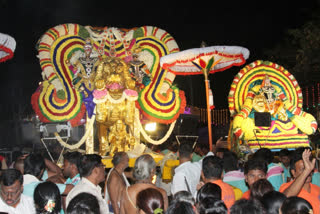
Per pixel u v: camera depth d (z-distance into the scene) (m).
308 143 11.36
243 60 9.65
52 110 10.01
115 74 10.14
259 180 3.93
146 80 10.77
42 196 3.77
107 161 9.15
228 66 10.26
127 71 10.34
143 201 3.46
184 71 10.66
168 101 11.00
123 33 10.80
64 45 10.28
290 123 11.38
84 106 10.30
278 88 11.49
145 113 10.76
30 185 4.64
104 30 10.64
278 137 11.30
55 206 3.83
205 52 8.70
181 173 5.24
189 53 8.73
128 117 10.26
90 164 4.63
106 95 9.95
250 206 2.94
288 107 11.31
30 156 4.96
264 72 11.44
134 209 4.35
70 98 10.14
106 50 10.55
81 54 10.36
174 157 8.77
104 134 10.44
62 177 5.89
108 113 10.05
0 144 16.30
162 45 11.12
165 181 8.42
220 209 2.96
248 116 11.27
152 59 11.05
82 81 10.21
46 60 10.11
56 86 10.05
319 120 13.34
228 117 17.36
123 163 5.45
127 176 7.33
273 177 5.48
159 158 9.70
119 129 10.15
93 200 3.13
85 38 10.49
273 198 3.34
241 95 11.23
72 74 10.28
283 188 4.59
